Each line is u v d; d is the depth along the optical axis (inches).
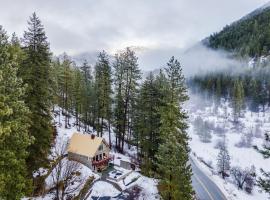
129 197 1273.4
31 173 992.2
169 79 1160.2
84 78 2485.2
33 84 986.1
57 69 2244.1
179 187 961.5
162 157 1016.2
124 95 1700.3
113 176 1444.4
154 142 1424.7
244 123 3949.3
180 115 1127.0
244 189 1881.2
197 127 3469.5
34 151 973.8
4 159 600.1
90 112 2289.6
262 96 4694.9
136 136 1668.3
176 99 1136.2
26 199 983.6
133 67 1658.5
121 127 1838.1
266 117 4244.6
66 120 2165.4
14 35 1144.8
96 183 1359.5
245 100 4884.4
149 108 1443.2
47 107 1064.8
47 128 1041.5
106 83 1740.9
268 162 2645.2
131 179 1433.3
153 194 1317.7
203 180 1792.6
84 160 1525.6
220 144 3014.3
